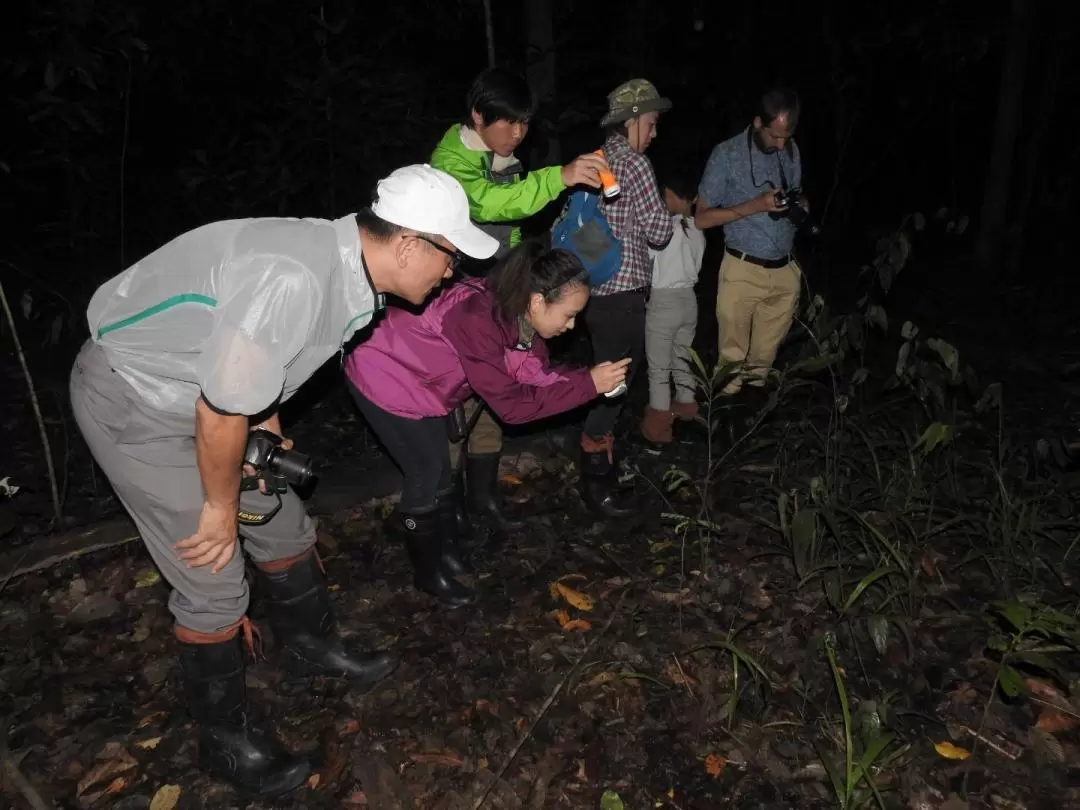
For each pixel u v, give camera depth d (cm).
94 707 306
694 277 463
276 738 293
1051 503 414
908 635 317
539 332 302
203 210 600
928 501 403
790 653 328
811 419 510
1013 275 842
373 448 489
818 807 269
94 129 561
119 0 495
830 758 274
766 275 469
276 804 272
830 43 820
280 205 559
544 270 288
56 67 486
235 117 630
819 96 867
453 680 318
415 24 594
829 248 914
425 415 316
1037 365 632
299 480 254
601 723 300
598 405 399
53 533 404
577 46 698
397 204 220
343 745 290
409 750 289
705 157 778
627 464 469
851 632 320
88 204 620
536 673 321
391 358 303
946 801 269
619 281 382
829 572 353
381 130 548
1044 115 820
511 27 728
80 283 626
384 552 393
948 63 812
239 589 259
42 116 504
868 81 852
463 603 354
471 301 299
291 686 315
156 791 275
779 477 436
